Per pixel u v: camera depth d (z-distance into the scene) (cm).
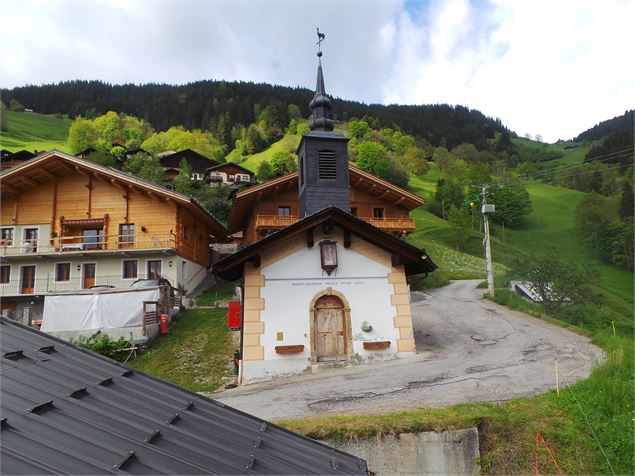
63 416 290
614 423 841
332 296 1431
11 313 2511
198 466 287
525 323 1897
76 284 2603
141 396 383
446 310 2208
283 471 335
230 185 6078
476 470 777
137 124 10119
